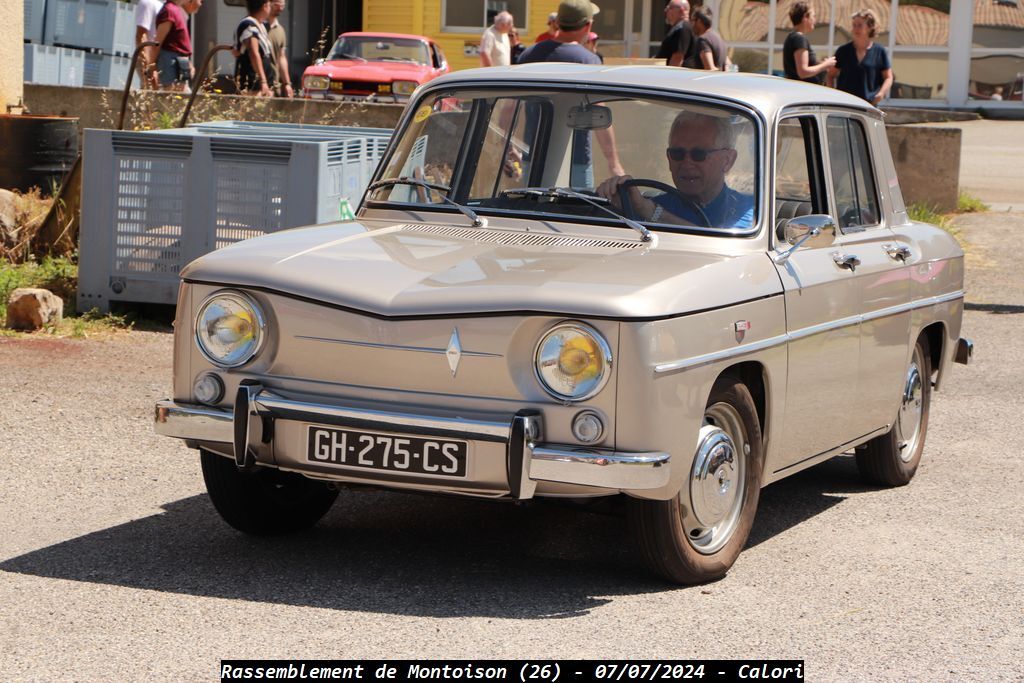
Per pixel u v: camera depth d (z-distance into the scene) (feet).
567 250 18.53
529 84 20.56
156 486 22.18
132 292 35.73
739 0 111.45
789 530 21.42
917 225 24.91
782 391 19.01
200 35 98.27
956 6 111.75
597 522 21.15
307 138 39.58
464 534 20.24
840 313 20.52
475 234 19.51
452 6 109.70
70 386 29.01
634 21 114.11
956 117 109.29
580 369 16.01
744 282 17.97
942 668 15.61
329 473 16.83
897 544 20.74
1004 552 20.48
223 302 17.34
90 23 72.23
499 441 16.03
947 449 27.53
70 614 16.17
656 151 19.53
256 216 34.81
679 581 17.99
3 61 50.03
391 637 15.76
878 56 54.80
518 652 15.46
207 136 34.76
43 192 45.80
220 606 16.61
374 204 20.77
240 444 16.97
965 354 26.37
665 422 16.20
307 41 106.01
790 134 20.35
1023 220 62.23
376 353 16.66
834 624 16.94
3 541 18.95
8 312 34.40
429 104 21.25
